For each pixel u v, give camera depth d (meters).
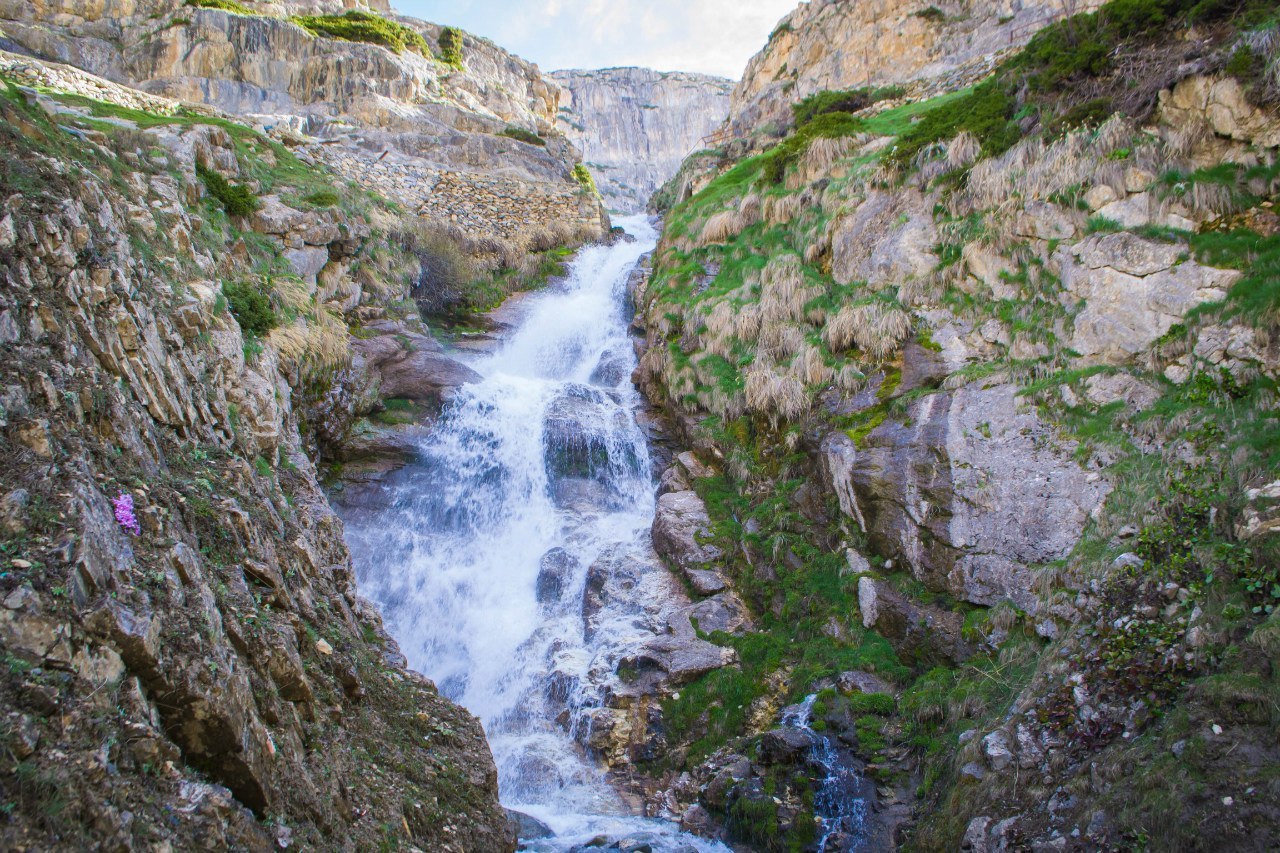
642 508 15.62
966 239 13.14
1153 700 7.13
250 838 4.32
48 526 4.37
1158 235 10.94
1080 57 12.90
